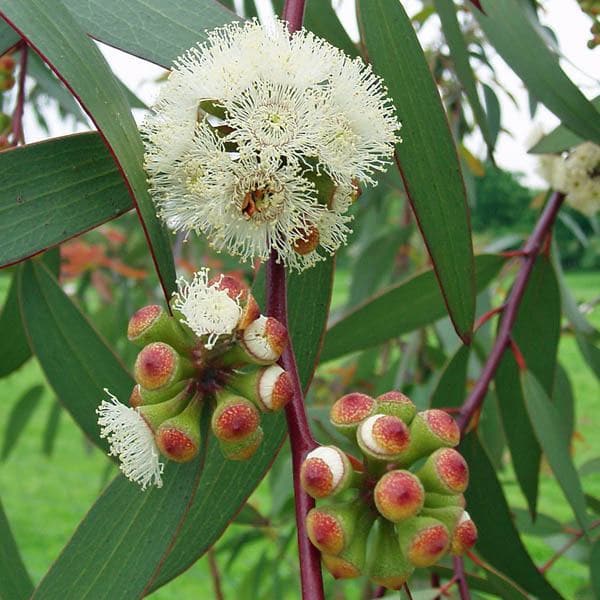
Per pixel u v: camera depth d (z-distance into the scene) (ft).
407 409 0.44
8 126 0.77
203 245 1.73
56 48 0.47
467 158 1.33
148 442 0.45
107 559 0.55
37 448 3.52
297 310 0.62
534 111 1.23
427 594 0.74
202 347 0.45
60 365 0.75
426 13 1.28
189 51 0.52
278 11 0.96
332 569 0.41
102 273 1.83
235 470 0.60
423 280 0.87
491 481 0.80
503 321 0.84
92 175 0.55
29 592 0.72
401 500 0.39
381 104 0.50
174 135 0.49
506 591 0.73
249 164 0.48
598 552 0.88
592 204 0.90
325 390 1.87
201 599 2.15
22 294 0.76
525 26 0.69
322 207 0.49
